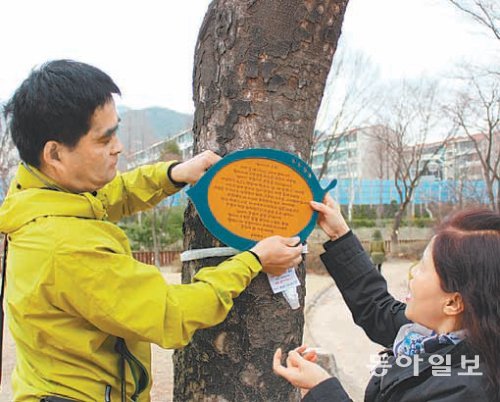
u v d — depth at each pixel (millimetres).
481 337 1405
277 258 1737
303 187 1808
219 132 1933
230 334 1891
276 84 1896
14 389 1701
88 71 1593
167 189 2088
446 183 28281
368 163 41625
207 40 1991
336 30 1968
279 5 1864
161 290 1562
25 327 1620
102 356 1653
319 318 10422
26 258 1551
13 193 1676
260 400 1883
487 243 1435
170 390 5707
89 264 1514
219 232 1726
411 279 1609
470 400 1401
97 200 1698
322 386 1537
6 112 1661
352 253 2109
